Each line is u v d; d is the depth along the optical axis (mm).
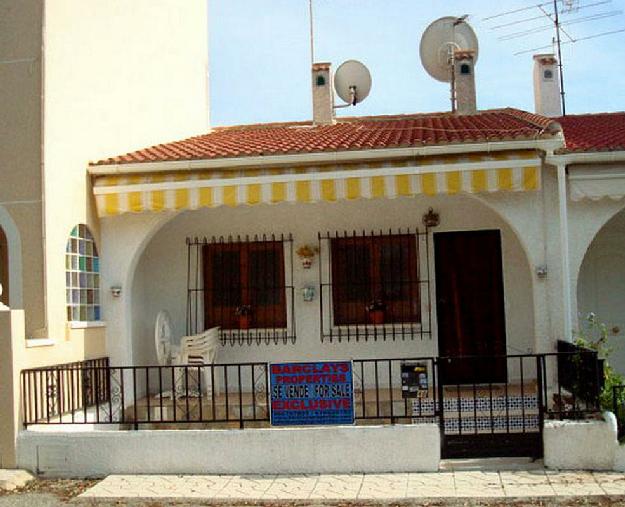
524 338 15711
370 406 13961
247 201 13820
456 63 20578
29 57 13172
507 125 16172
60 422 12117
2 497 10750
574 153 13367
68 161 13758
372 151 13703
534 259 13938
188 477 11398
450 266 16047
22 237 12984
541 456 11320
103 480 11352
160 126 18719
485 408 13766
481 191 13344
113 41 15953
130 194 14195
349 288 16156
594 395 11375
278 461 11469
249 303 16422
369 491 10352
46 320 12836
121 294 14719
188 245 16562
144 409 14477
